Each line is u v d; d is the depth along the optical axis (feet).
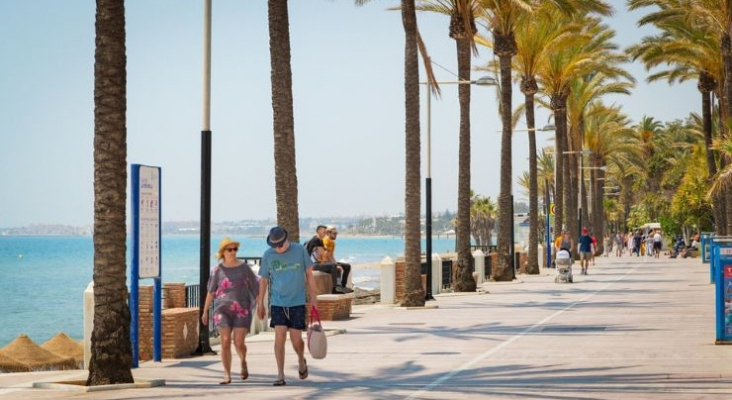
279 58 131.95
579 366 85.35
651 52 301.22
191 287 114.83
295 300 78.64
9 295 351.87
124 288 81.10
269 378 82.74
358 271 572.92
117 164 81.00
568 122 434.71
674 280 248.11
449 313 156.15
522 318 141.59
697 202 472.44
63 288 396.78
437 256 220.43
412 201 173.68
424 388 73.97
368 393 71.72
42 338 205.16
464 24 221.05
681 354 93.45
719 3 235.61
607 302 172.14
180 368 92.02
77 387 77.92
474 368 86.22
